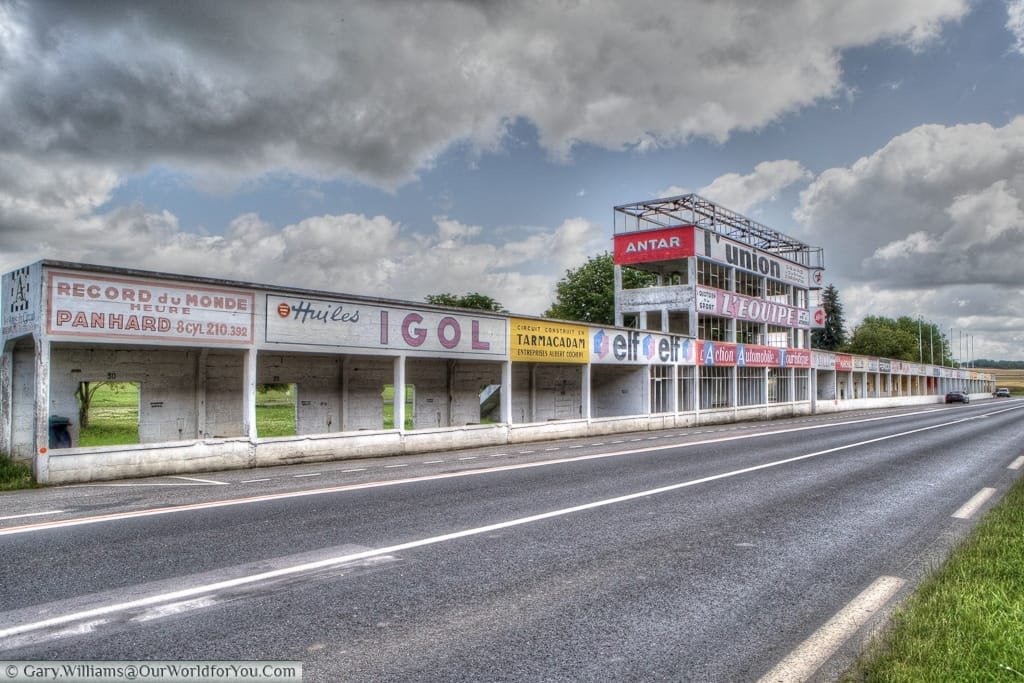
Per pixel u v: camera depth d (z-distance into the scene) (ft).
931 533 26.84
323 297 58.85
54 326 42.34
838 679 13.29
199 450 47.98
